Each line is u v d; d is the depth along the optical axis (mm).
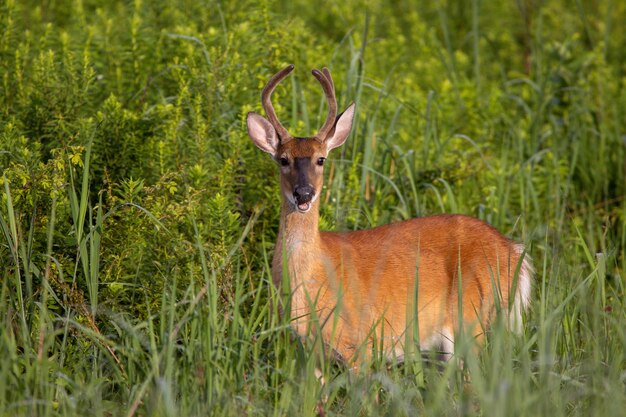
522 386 8656
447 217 11945
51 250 10516
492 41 21156
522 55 21062
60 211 10992
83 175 10727
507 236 12516
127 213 11023
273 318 9547
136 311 10930
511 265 11586
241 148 12656
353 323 10609
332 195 13266
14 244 10430
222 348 9352
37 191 10844
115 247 10953
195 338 9359
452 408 8875
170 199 11664
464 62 19016
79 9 15969
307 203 10492
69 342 10180
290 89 14469
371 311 10875
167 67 13742
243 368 9109
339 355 10641
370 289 10984
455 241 11656
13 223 9977
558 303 10742
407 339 9805
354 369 10383
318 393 9172
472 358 8562
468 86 17266
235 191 12883
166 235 10914
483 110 16844
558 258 12320
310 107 14695
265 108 11359
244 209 12711
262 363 9578
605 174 15797
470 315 11383
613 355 9656
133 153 12328
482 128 16500
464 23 21766
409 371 9859
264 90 11367
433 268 11438
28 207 10805
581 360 9953
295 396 9086
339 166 13383
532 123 16703
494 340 9516
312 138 11297
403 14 21672
